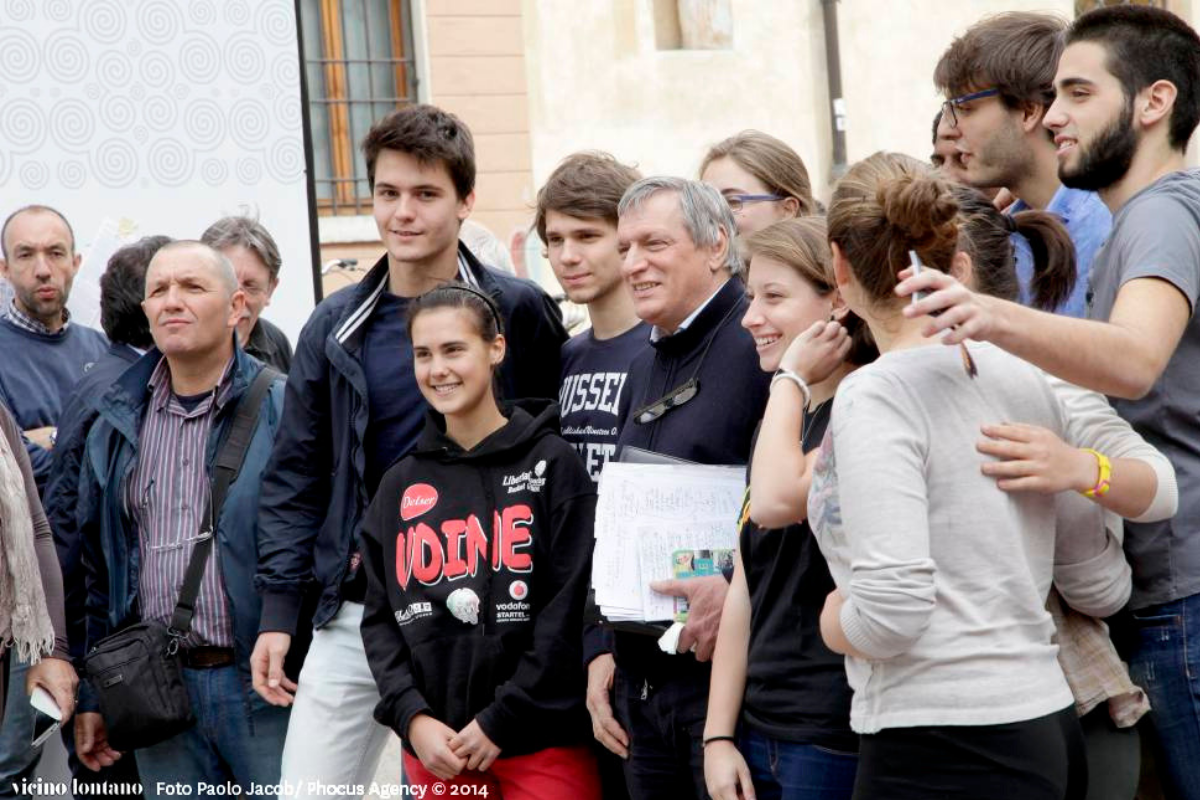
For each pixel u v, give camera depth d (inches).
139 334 240.8
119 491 215.9
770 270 155.8
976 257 137.9
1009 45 180.1
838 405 124.3
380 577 189.5
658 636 162.9
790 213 200.8
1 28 315.3
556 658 178.5
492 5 551.5
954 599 121.6
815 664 144.2
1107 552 137.3
